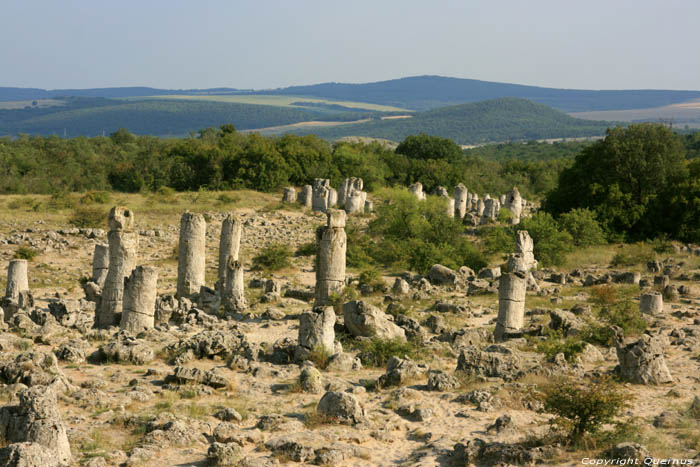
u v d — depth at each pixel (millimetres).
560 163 141250
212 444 14398
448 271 42969
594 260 52469
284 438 15523
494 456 14344
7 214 62375
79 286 40562
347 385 20594
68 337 26500
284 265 47875
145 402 18547
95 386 19609
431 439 16141
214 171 92250
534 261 49375
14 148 101438
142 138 139625
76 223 59625
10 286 34000
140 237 57594
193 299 33844
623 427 15438
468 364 21750
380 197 85875
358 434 16281
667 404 18375
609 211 63344
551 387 17609
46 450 12953
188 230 34062
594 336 27266
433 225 54062
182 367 20500
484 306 36281
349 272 46562
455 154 129250
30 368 19156
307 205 77312
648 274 46000
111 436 15781
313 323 23875
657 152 65188
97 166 96250
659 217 63031
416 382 21375
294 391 20047
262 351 24750
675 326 30109
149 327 27938
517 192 73062
